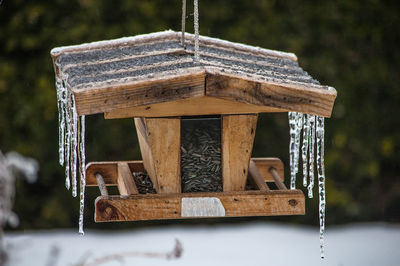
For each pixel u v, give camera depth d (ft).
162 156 11.48
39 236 20.84
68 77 10.35
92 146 22.99
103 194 11.57
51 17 22.65
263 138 23.67
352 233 23.70
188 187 11.92
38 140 22.82
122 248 20.22
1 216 6.30
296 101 9.74
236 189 11.85
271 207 11.34
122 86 9.23
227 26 23.17
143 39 12.57
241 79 9.49
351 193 24.88
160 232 22.72
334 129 24.29
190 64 10.26
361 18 24.45
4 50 22.84
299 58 23.41
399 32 24.90
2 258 7.09
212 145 12.00
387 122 25.00
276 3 23.67
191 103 10.99
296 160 12.67
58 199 23.17
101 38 22.49
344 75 24.32
